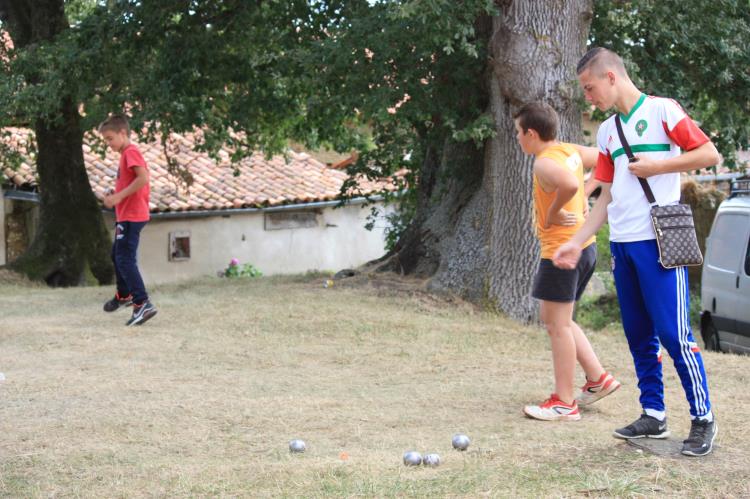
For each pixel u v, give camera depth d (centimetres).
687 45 1202
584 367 567
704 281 1109
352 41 1109
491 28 1166
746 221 1027
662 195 433
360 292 1152
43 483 424
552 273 529
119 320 942
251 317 960
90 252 1825
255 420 547
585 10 1059
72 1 1808
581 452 441
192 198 2228
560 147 522
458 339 884
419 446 480
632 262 443
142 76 1443
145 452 480
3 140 1959
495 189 1102
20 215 2217
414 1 957
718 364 728
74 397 611
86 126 1653
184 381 670
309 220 2541
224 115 1569
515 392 629
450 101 1186
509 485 391
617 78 436
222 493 400
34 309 1046
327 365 749
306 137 1862
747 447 447
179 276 2258
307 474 423
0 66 1480
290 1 1381
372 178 1552
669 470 405
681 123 423
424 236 1282
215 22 1389
